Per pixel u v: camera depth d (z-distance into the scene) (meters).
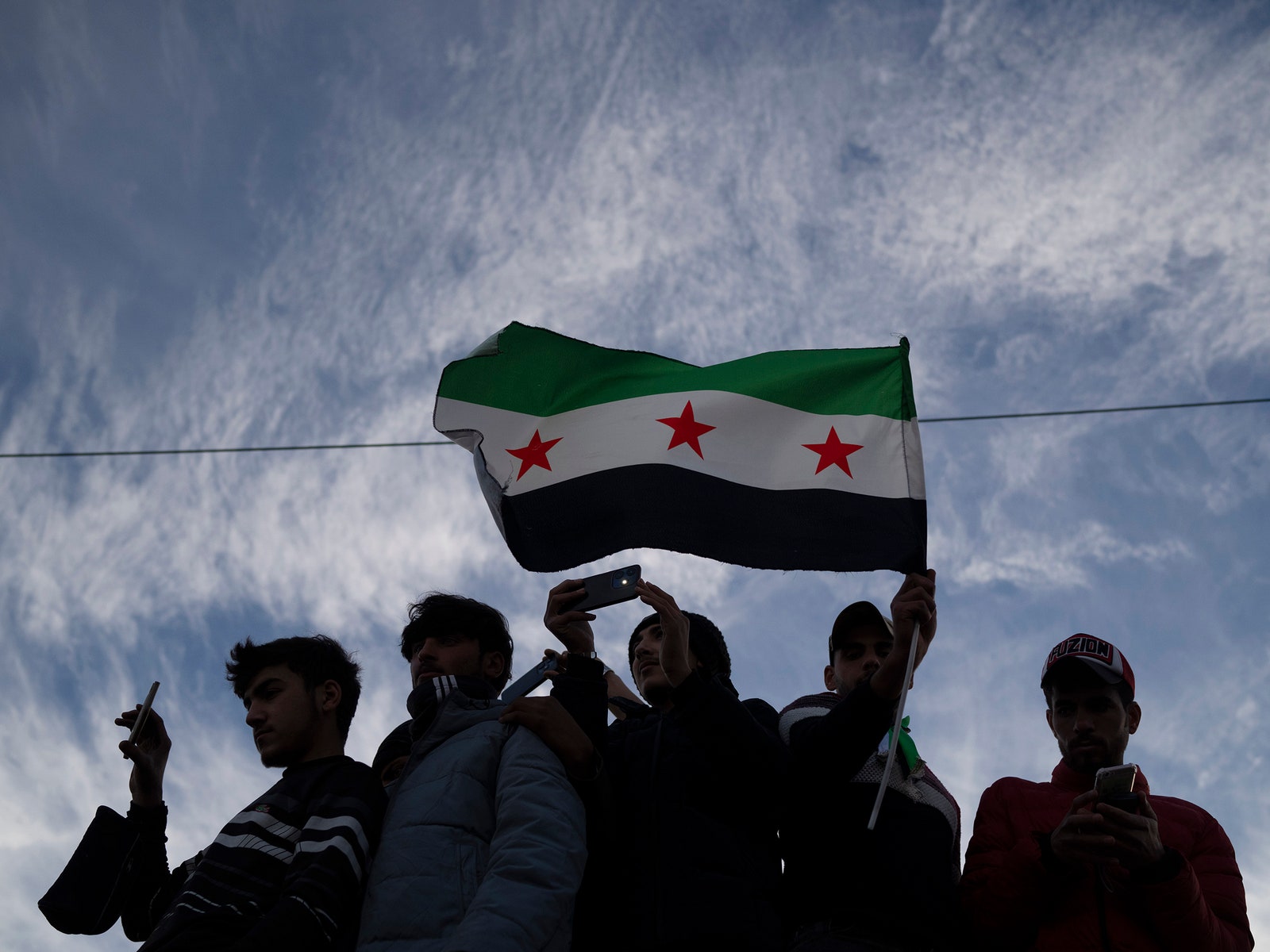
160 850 5.23
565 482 5.80
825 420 5.97
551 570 5.55
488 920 3.65
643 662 5.49
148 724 5.41
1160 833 4.95
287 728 4.88
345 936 4.11
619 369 6.19
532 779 4.14
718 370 6.18
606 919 4.61
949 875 4.87
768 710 5.52
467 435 5.89
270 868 4.21
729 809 4.79
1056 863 4.68
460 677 4.80
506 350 6.15
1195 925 4.46
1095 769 5.12
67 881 5.00
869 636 5.60
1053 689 5.34
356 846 4.16
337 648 5.19
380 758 5.17
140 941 5.11
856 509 5.69
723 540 5.64
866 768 5.01
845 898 4.71
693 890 4.48
